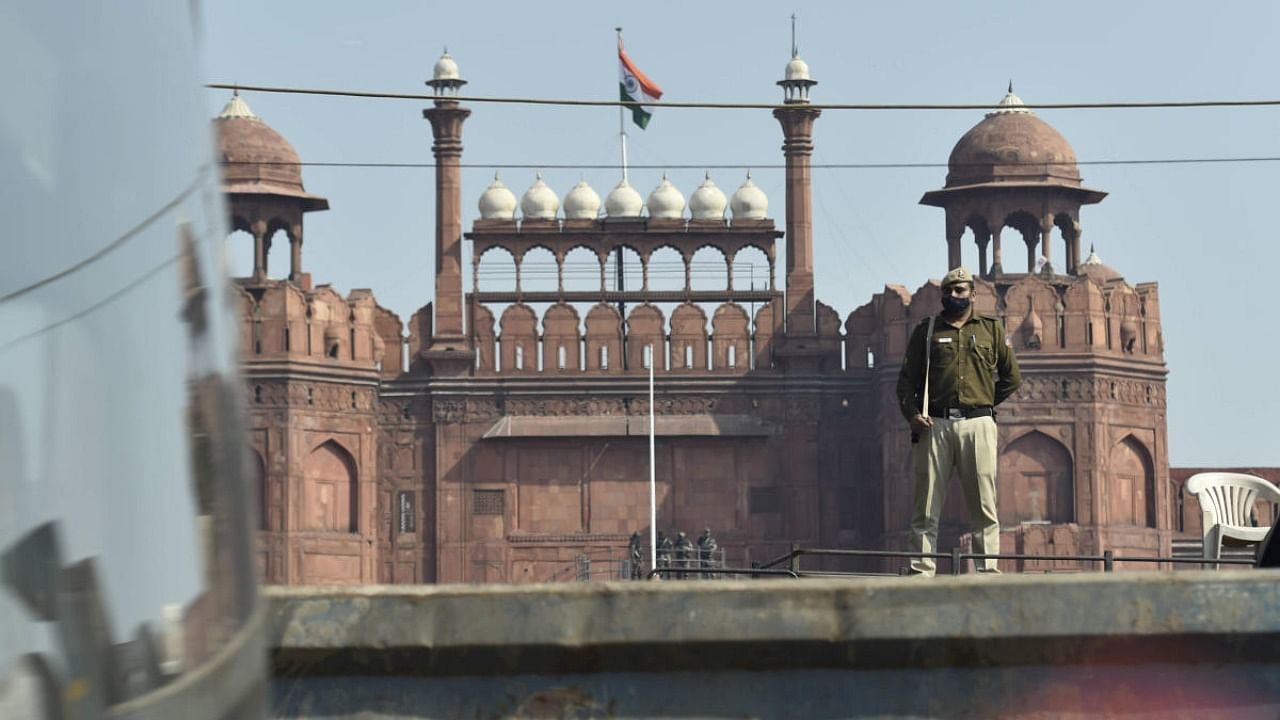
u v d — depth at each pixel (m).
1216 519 28.28
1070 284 127.88
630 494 132.12
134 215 4.87
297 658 11.41
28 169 4.62
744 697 11.34
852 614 11.22
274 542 125.88
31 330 4.54
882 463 130.12
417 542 131.62
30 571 4.41
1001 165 133.00
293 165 133.88
